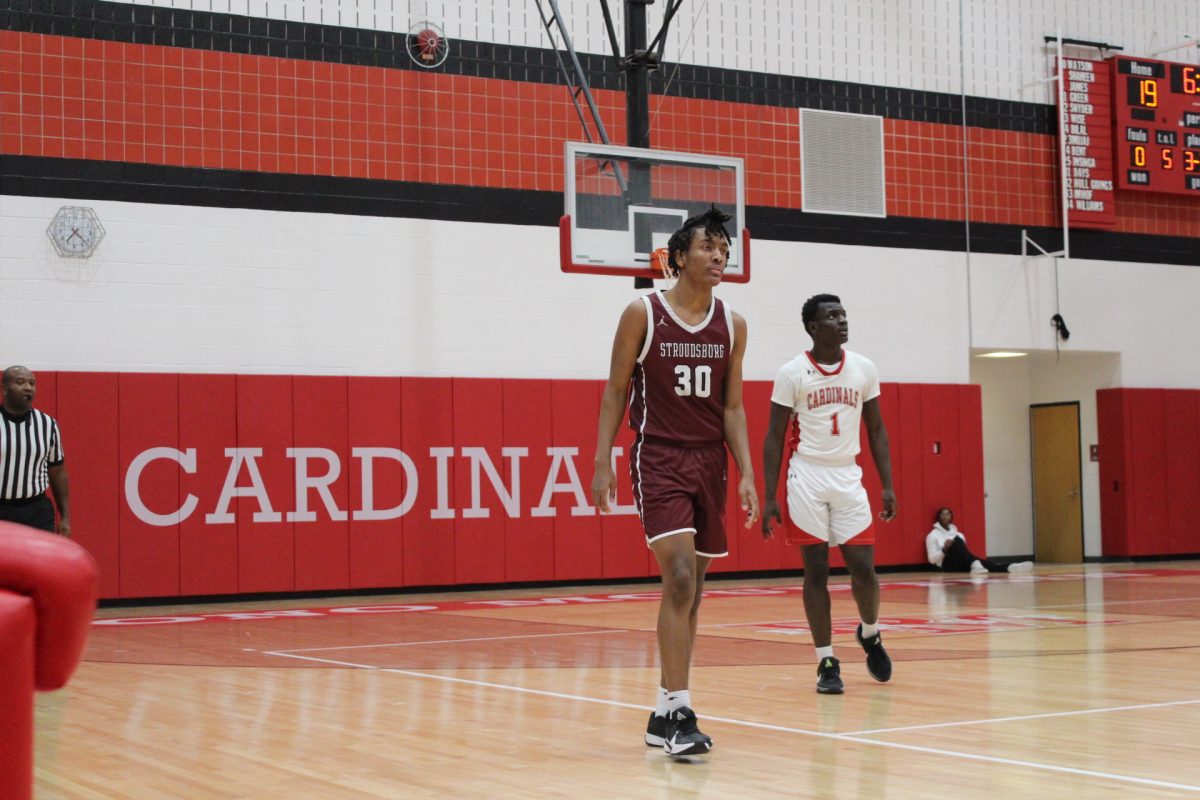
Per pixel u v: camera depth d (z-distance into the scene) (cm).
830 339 507
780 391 512
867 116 1421
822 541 502
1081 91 1520
